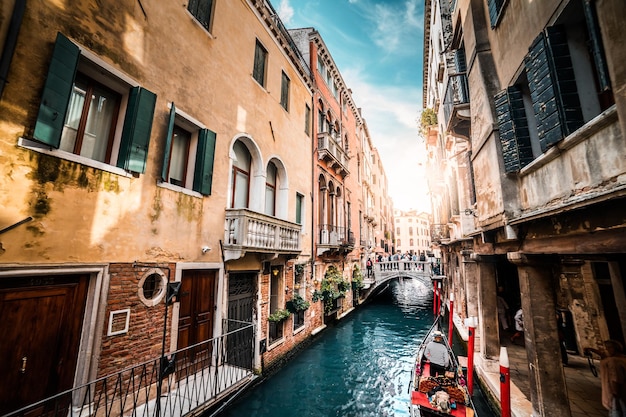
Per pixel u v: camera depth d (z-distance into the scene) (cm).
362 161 2439
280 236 863
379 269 2406
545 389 443
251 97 852
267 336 836
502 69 525
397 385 857
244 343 765
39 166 371
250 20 877
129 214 481
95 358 420
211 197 666
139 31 518
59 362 398
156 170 536
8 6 346
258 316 802
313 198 1273
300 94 1223
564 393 435
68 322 411
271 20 977
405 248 7112
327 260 1418
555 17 348
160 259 531
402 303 2436
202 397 544
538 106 378
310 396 774
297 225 952
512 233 487
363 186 2430
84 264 413
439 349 780
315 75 1451
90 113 468
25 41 363
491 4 539
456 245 1289
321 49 1564
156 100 543
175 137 631
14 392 356
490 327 761
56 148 388
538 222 437
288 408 713
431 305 2338
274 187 1023
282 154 1020
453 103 717
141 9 524
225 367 684
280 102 1032
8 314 357
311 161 1296
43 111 366
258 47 936
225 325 680
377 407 730
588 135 306
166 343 529
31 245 359
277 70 1027
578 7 325
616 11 252
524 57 417
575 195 333
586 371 747
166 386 540
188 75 623
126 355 462
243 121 805
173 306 549
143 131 500
